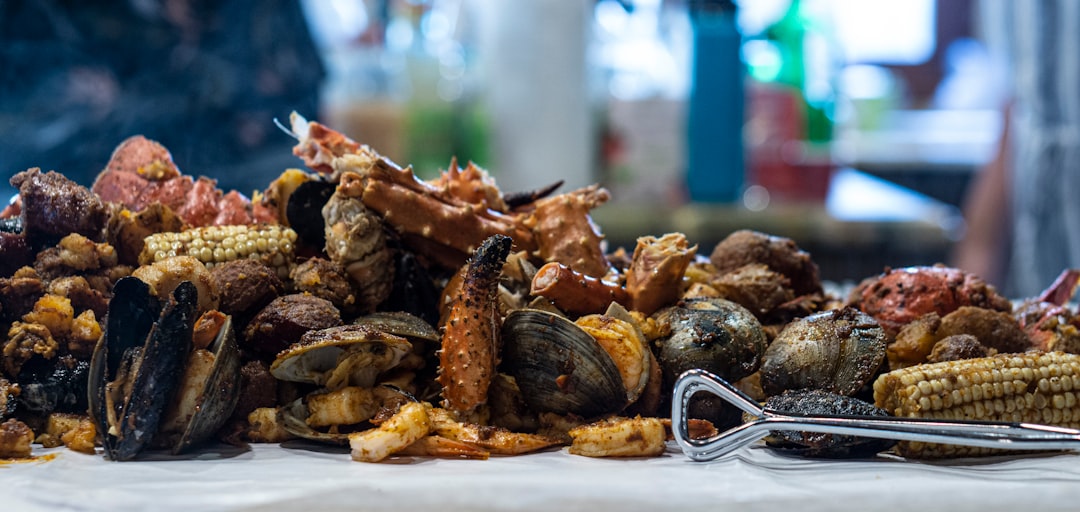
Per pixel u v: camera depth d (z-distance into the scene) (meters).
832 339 0.73
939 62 3.37
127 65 1.44
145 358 0.65
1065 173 1.85
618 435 0.67
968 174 3.06
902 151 3.11
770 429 0.65
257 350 0.72
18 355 0.70
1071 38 1.81
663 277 0.76
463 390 0.69
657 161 2.04
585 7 1.88
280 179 0.82
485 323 0.70
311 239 0.80
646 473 0.64
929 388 0.68
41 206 0.74
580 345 0.70
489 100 1.89
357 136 1.83
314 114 1.67
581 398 0.70
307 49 1.62
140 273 0.70
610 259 0.89
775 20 2.28
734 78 2.00
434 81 1.87
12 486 0.62
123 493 0.60
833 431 0.64
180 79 1.47
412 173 0.79
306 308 0.71
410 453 0.68
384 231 0.77
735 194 2.05
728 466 0.66
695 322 0.74
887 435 0.64
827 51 2.43
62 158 1.46
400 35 1.96
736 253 0.87
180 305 0.66
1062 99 1.83
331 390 0.69
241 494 0.60
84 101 1.44
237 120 1.52
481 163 1.90
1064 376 0.71
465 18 2.01
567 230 0.79
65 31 1.39
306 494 0.60
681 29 2.13
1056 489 0.62
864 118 3.19
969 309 0.79
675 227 1.95
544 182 1.89
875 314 0.83
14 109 1.42
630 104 2.03
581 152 1.91
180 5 1.43
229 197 0.85
